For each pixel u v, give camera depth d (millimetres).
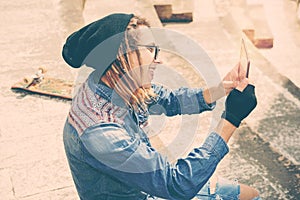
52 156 3555
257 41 7398
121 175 1712
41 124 3945
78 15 6109
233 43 6461
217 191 2248
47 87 4422
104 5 7035
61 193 3191
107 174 1742
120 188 1805
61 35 5578
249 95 1812
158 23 6469
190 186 1735
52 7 6309
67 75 4672
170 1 7578
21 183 3293
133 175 1703
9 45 5344
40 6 6344
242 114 1810
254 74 4637
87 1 7172
